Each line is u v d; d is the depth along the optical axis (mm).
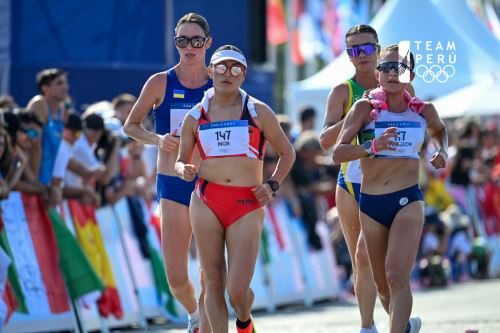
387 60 22484
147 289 36844
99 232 34719
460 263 57250
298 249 44750
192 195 22875
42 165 32219
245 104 22547
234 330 32094
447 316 36312
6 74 43781
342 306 43688
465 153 58688
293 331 32781
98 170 34469
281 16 77250
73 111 33594
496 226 62562
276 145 22922
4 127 29969
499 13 65188
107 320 34094
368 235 23203
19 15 44281
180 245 24781
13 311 30219
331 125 25406
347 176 25516
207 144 22516
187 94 25047
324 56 77688
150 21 47031
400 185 22688
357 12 72875
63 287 32344
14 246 30812
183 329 34500
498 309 38781
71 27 45438
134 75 46125
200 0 49469
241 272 22094
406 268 22156
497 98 54469
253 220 22391
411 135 22703
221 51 22469
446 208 57281
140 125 25109
